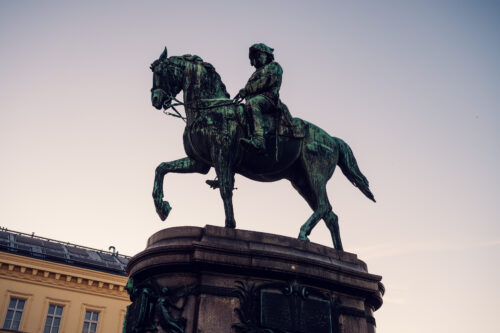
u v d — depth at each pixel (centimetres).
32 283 1931
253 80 518
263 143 484
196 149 508
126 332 416
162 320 385
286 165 526
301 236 490
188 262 405
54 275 1978
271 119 521
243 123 500
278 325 402
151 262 416
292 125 526
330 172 540
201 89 516
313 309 422
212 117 498
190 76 520
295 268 425
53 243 2308
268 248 436
